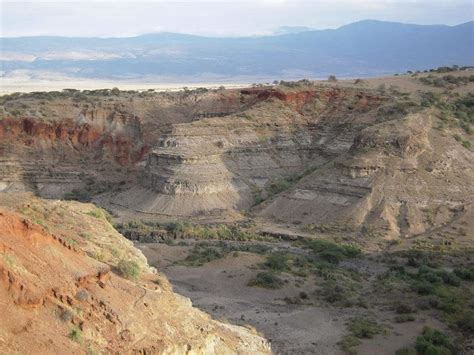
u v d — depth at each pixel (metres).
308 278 75.31
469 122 123.25
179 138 125.38
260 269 77.56
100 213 49.97
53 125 142.00
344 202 106.81
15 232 30.08
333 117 139.38
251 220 111.00
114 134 145.88
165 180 120.06
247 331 50.56
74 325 28.81
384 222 100.50
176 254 85.50
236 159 128.50
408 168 107.56
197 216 113.88
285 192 116.94
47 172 135.25
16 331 26.17
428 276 74.81
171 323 34.44
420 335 53.81
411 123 114.81
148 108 152.62
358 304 64.94
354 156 111.56
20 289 27.44
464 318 58.59
